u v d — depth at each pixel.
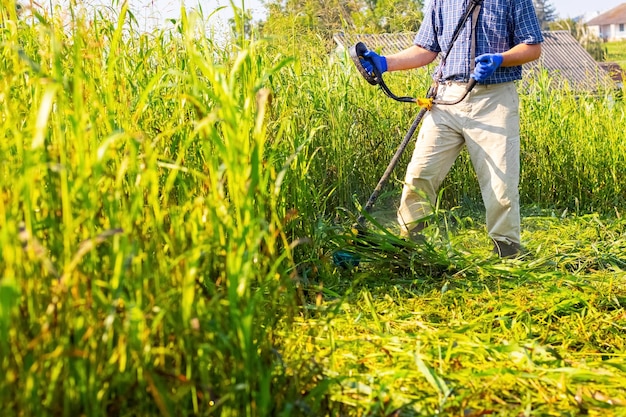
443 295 3.94
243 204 2.27
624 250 5.00
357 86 6.82
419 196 4.80
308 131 5.52
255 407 2.21
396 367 2.85
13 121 2.48
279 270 3.38
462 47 4.62
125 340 2.05
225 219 2.32
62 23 3.51
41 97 2.76
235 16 3.43
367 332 3.26
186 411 2.16
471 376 2.75
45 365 1.99
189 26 2.53
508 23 4.55
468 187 6.83
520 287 4.06
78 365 1.94
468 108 4.62
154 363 2.21
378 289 4.01
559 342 3.35
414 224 4.67
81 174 2.06
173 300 2.25
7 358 1.93
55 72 2.14
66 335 1.99
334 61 6.52
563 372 2.80
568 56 16.58
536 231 5.75
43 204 2.30
